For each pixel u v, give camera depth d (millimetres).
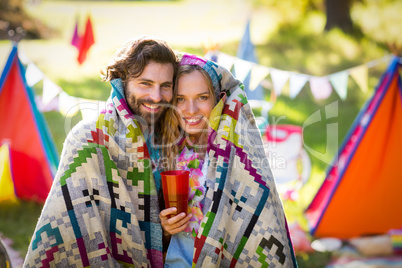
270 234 2801
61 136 8445
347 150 5551
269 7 17078
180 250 2883
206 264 2711
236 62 5273
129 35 14938
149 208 2854
